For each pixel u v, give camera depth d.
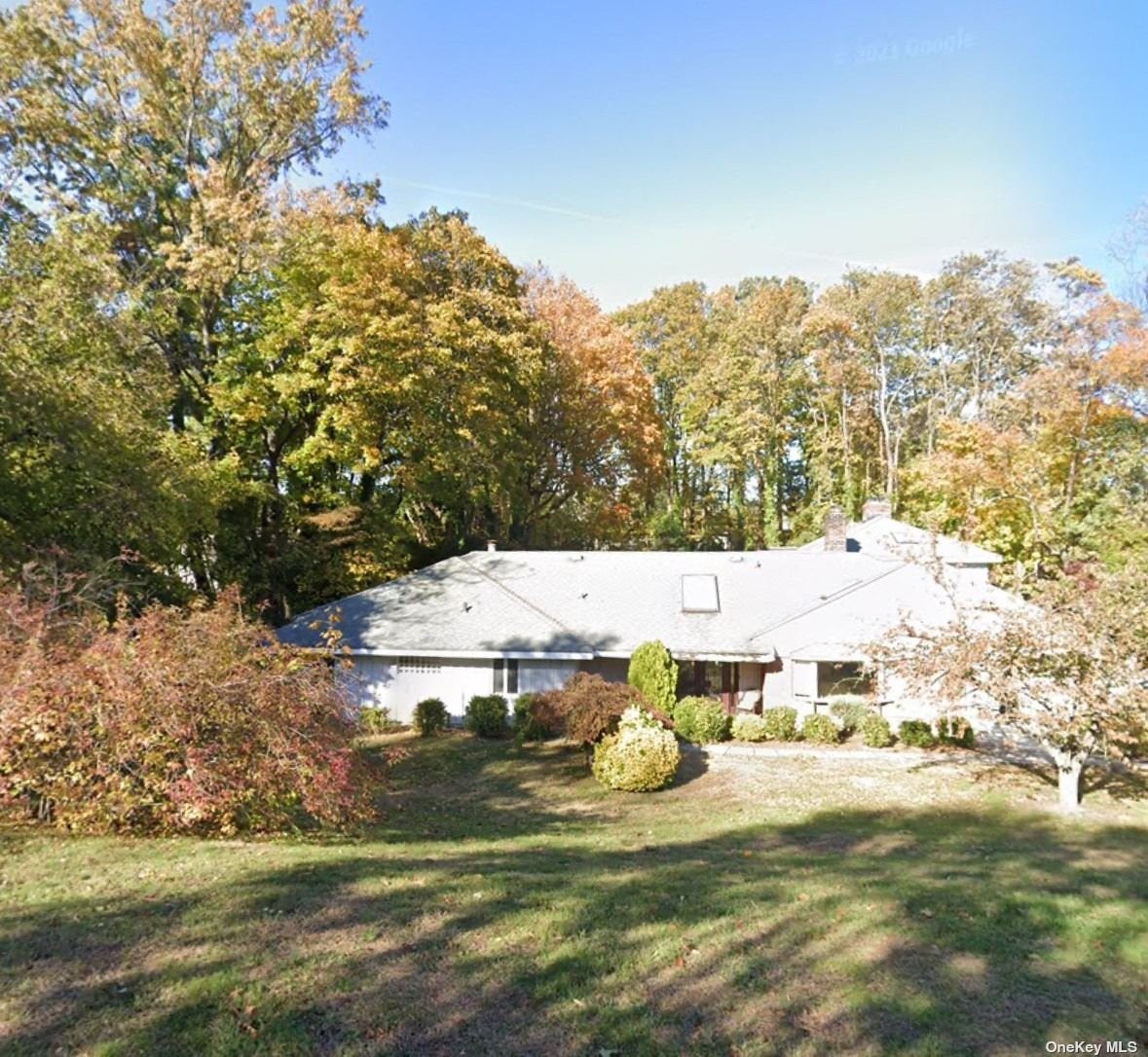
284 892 6.14
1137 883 8.11
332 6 22.75
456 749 18.89
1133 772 16.52
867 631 20.70
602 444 34.38
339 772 9.20
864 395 42.03
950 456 31.66
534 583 24.64
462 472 27.70
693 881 7.34
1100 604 12.79
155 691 8.30
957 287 38.00
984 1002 4.88
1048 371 30.36
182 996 4.34
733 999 4.73
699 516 46.50
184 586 19.77
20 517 15.71
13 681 8.02
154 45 21.12
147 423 18.70
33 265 17.41
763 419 40.38
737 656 21.05
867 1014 4.62
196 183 21.17
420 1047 4.00
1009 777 16.12
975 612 16.97
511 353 26.84
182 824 8.45
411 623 22.58
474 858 8.34
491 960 5.04
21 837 7.71
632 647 21.45
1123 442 29.61
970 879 8.04
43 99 19.38
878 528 28.17
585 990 4.72
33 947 4.89
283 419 24.86
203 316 23.12
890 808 13.84
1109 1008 4.89
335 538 26.22
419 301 24.92
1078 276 30.52
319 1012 4.26
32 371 14.97
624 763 15.10
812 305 42.53
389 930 5.40
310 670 9.99
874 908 6.56
